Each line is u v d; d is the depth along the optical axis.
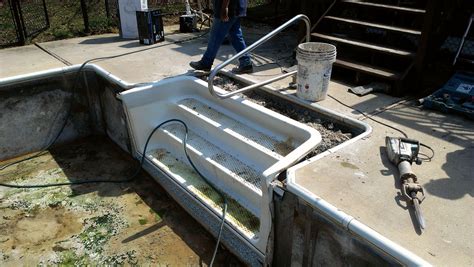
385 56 4.29
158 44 5.84
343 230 2.16
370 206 2.26
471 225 2.12
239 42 4.34
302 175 2.53
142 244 3.34
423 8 4.62
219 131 3.76
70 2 7.98
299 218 2.43
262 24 7.00
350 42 4.23
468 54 4.18
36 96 4.57
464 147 2.87
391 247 1.93
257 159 3.43
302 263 2.56
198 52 5.41
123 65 4.83
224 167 3.50
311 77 3.54
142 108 4.12
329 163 2.67
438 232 2.07
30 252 3.25
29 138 4.68
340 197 2.32
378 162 2.68
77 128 5.03
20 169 4.41
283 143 3.38
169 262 3.15
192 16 6.54
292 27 6.56
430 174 2.55
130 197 3.93
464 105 3.32
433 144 2.91
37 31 6.43
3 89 4.30
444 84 3.85
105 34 6.59
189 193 3.57
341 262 2.27
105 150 4.82
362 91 3.83
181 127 4.25
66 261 3.16
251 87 3.70
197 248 3.30
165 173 3.88
